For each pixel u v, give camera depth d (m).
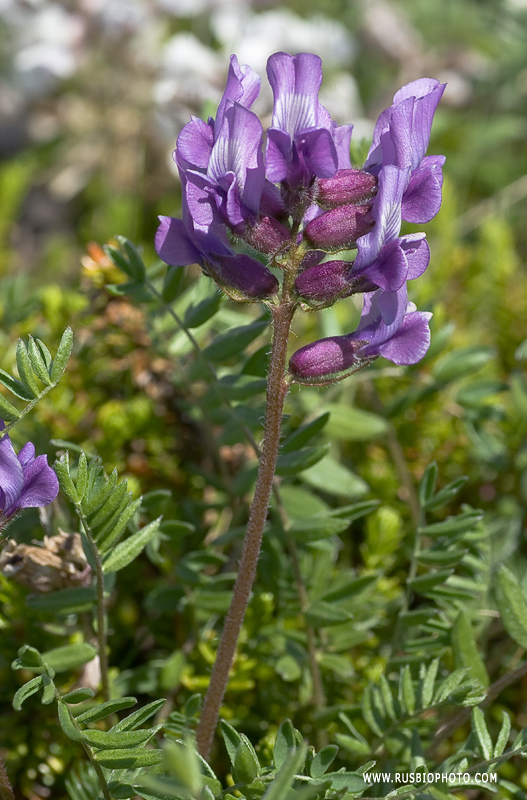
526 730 0.27
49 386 0.26
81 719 0.25
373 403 0.36
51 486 0.26
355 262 0.26
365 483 0.35
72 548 0.29
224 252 0.26
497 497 0.37
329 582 0.32
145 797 0.26
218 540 0.32
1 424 0.27
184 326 0.31
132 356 0.36
